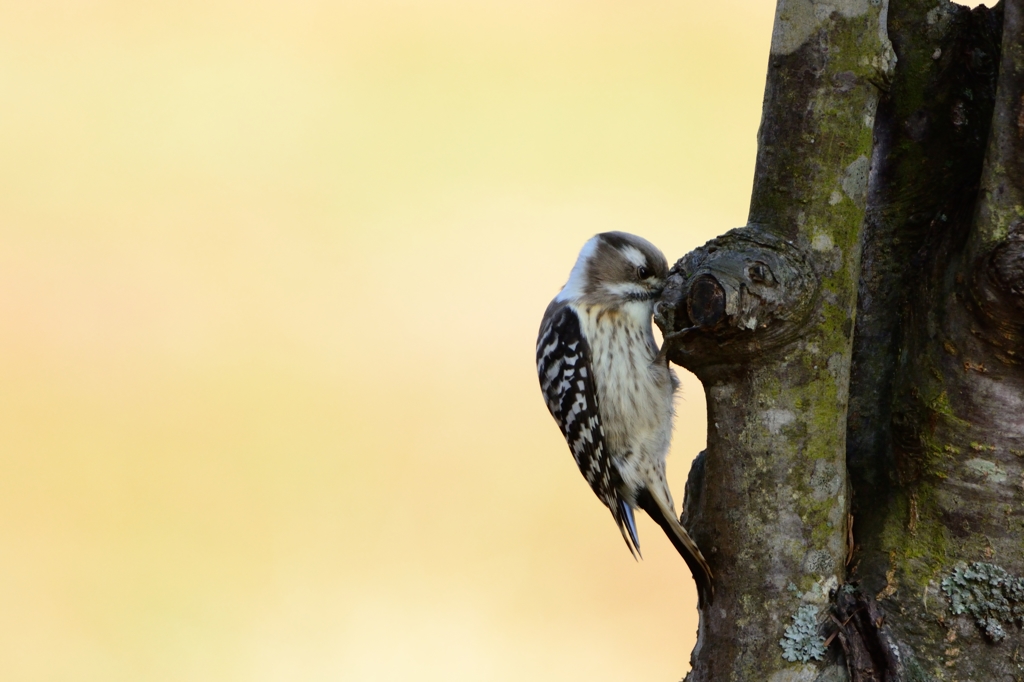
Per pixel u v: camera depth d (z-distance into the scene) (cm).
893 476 623
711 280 593
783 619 620
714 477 638
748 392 620
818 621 617
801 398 614
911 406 607
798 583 619
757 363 614
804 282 599
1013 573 591
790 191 612
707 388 634
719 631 637
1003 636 589
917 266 646
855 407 657
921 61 654
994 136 555
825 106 607
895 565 612
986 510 592
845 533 629
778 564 621
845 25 606
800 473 616
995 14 641
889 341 655
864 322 663
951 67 649
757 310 593
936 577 601
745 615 628
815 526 618
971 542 596
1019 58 544
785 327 602
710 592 643
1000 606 589
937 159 651
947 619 595
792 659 614
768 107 624
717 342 609
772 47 624
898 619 605
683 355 626
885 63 614
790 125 612
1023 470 585
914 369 608
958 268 583
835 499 620
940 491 602
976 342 578
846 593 620
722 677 629
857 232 617
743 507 627
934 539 605
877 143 667
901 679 596
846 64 607
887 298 659
